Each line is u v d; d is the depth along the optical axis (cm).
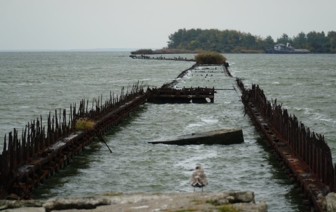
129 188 2920
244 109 6278
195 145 4112
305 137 2944
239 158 3662
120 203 1953
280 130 3841
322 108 6650
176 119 5650
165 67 18638
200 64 18638
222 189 2881
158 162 3550
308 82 11244
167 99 7238
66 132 3738
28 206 1961
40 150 3170
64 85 10450
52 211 1889
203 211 1767
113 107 5416
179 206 1844
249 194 1953
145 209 1830
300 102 7344
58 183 3006
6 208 1925
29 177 2750
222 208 1778
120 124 5306
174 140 4144
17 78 12606
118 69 17400
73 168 3384
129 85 10406
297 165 2941
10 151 2600
